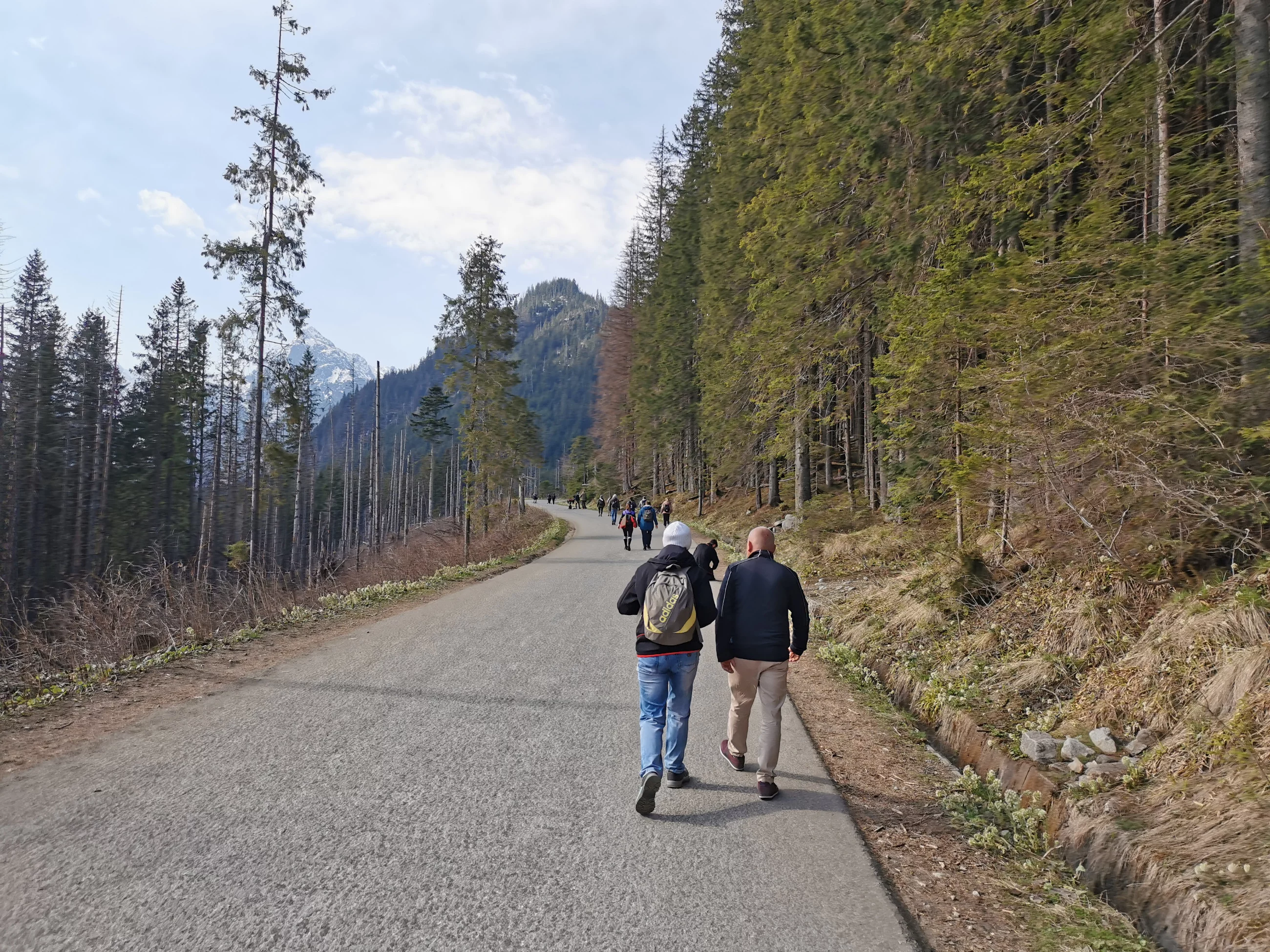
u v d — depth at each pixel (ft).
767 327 49.65
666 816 13.14
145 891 9.89
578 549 81.82
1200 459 18.37
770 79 56.34
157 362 166.40
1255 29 19.33
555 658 25.59
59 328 145.07
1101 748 14.65
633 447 208.33
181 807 12.77
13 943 8.62
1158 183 23.12
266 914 9.40
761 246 53.16
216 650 26.53
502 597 42.27
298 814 12.59
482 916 9.56
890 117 37.45
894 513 43.98
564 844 11.83
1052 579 23.06
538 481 426.10
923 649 24.59
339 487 294.46
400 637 29.45
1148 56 24.57
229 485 164.86
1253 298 17.15
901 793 15.26
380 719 18.31
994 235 28.84
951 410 29.40
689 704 14.80
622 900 10.13
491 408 107.65
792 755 16.94
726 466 77.51
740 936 9.32
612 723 18.33
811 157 46.03
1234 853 10.05
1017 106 32.30
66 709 18.83
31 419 126.72
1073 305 19.84
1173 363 18.97
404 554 87.81
